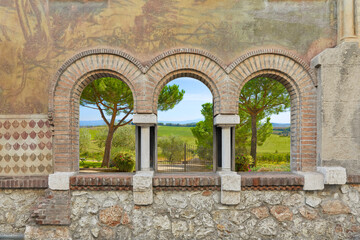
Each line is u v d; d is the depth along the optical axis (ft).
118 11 15.43
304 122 15.33
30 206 15.48
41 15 15.46
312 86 15.28
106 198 15.10
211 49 15.39
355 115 14.65
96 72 15.39
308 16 15.55
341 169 14.37
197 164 39.11
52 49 15.40
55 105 15.11
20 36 15.48
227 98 15.15
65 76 15.16
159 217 15.05
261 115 43.70
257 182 14.83
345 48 14.58
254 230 15.05
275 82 39.04
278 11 15.53
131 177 14.83
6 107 15.46
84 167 41.52
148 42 15.39
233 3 15.48
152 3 15.40
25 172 15.40
